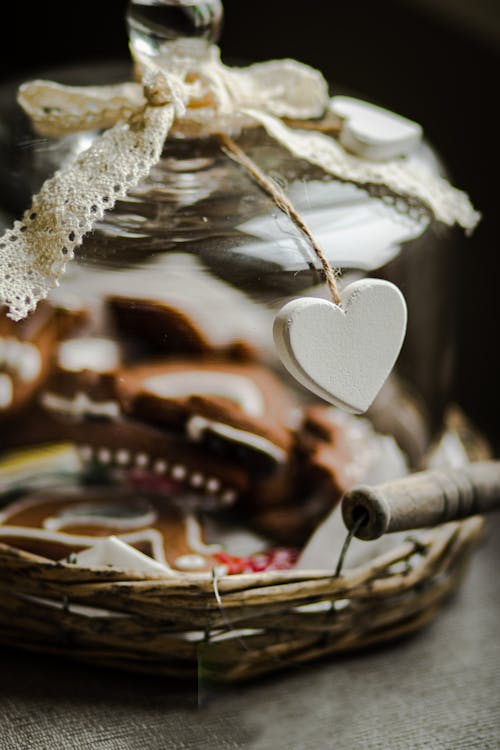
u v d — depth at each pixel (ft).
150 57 1.80
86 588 1.69
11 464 2.06
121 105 1.82
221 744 1.68
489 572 2.05
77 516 1.94
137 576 1.67
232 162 1.82
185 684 1.76
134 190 1.78
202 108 1.80
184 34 1.77
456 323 2.19
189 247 1.75
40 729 1.69
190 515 1.95
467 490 1.81
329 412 2.06
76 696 1.74
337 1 2.76
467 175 2.58
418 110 2.66
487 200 2.55
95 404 2.00
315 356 1.63
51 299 1.87
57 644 1.76
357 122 1.91
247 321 1.88
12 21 3.43
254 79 1.91
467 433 2.18
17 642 1.79
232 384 2.01
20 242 1.68
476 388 2.62
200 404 1.96
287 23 2.88
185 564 1.82
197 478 1.99
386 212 1.84
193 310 1.83
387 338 1.68
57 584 1.69
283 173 1.82
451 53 2.57
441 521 1.79
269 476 1.95
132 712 1.72
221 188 1.79
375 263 1.79
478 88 2.53
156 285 1.78
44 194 1.69
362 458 1.98
